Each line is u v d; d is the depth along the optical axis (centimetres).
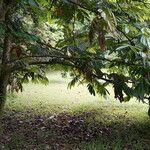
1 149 610
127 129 786
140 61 372
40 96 1228
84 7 316
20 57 480
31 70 524
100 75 450
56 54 467
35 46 468
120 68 462
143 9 378
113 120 875
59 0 336
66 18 366
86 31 429
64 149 630
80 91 1404
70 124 826
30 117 886
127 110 1001
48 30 924
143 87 345
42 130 758
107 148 635
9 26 352
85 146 633
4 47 552
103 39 288
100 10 289
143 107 1040
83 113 961
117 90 417
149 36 317
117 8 360
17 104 1045
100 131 766
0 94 552
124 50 355
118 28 368
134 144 658
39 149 619
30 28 711
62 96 1259
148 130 780
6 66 521
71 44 464
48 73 1888
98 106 1066
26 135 713
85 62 448
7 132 729
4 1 381
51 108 1019
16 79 716
